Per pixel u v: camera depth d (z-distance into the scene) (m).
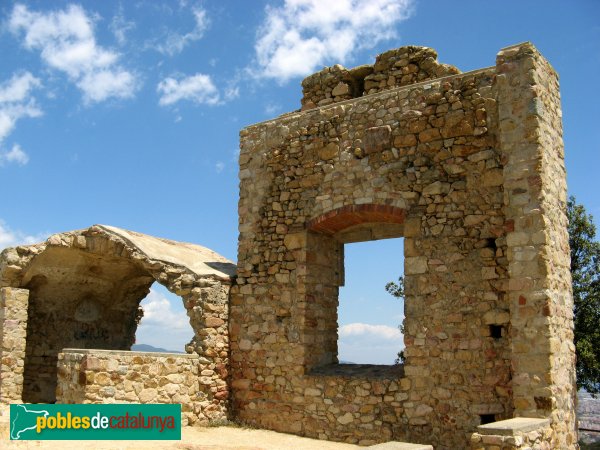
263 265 12.41
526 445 7.57
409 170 10.88
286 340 11.83
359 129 11.62
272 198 12.56
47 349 15.35
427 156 10.77
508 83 9.95
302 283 11.84
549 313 8.97
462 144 10.42
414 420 10.09
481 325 9.78
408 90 11.19
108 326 16.72
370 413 10.55
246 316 12.44
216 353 12.23
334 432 10.86
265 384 11.93
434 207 10.53
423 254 10.48
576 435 9.65
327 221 11.81
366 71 12.98
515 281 9.34
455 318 10.02
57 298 15.38
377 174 11.23
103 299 16.23
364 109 11.64
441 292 10.21
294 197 12.27
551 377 8.77
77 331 16.02
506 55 10.05
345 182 11.61
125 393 10.73
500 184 9.94
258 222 12.66
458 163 10.42
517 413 8.95
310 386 11.34
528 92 9.73
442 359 10.02
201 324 12.26
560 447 8.76
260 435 11.09
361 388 10.74
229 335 12.57
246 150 13.12
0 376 13.48
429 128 10.80
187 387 11.71
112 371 10.62
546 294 9.03
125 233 13.67
